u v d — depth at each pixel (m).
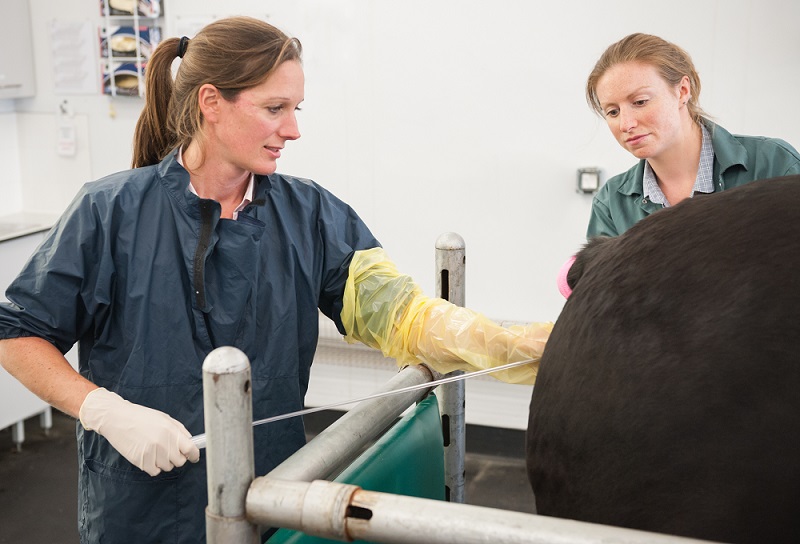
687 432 0.65
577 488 0.75
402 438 1.30
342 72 3.43
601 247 0.92
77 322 1.47
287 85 1.38
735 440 0.63
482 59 3.25
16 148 4.11
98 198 1.44
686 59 1.65
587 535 0.65
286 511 0.78
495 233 3.39
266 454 1.53
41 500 3.27
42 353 1.40
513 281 3.41
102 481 1.48
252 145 1.41
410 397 1.35
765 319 0.64
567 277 0.95
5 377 3.48
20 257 3.48
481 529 0.69
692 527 0.64
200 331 1.47
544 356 0.84
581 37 3.13
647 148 1.64
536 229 3.34
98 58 3.87
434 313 1.45
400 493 1.28
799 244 0.67
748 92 3.01
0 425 3.47
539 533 0.67
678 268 0.71
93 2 3.82
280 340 1.52
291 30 3.46
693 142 1.72
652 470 0.67
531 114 3.24
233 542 0.81
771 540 0.62
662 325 0.70
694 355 0.67
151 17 3.72
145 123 1.57
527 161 3.29
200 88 1.38
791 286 0.65
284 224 1.54
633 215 1.85
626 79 1.61
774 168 1.68
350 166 3.52
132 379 1.45
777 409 0.62
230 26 1.39
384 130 3.43
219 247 1.47
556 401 0.78
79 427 1.51
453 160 3.37
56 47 3.91
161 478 1.45
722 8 2.97
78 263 1.42
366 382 3.62
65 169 4.06
